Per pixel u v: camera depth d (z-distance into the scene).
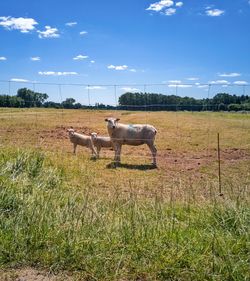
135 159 15.95
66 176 9.50
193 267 4.43
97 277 4.35
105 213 5.82
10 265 4.57
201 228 5.43
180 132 25.88
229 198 6.42
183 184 10.47
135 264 4.52
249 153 18.20
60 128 26.11
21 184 6.90
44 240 4.89
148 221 5.44
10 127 24.97
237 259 4.56
